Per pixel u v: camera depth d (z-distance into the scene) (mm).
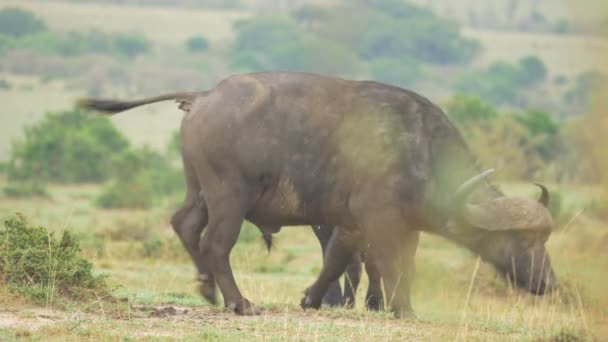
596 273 51562
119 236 94000
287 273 71688
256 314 39562
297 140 39500
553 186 121125
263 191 39969
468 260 55562
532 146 145000
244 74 40688
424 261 52531
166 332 34719
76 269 40250
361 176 39750
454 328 37250
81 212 134875
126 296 43062
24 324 34438
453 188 40219
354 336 34906
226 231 39656
